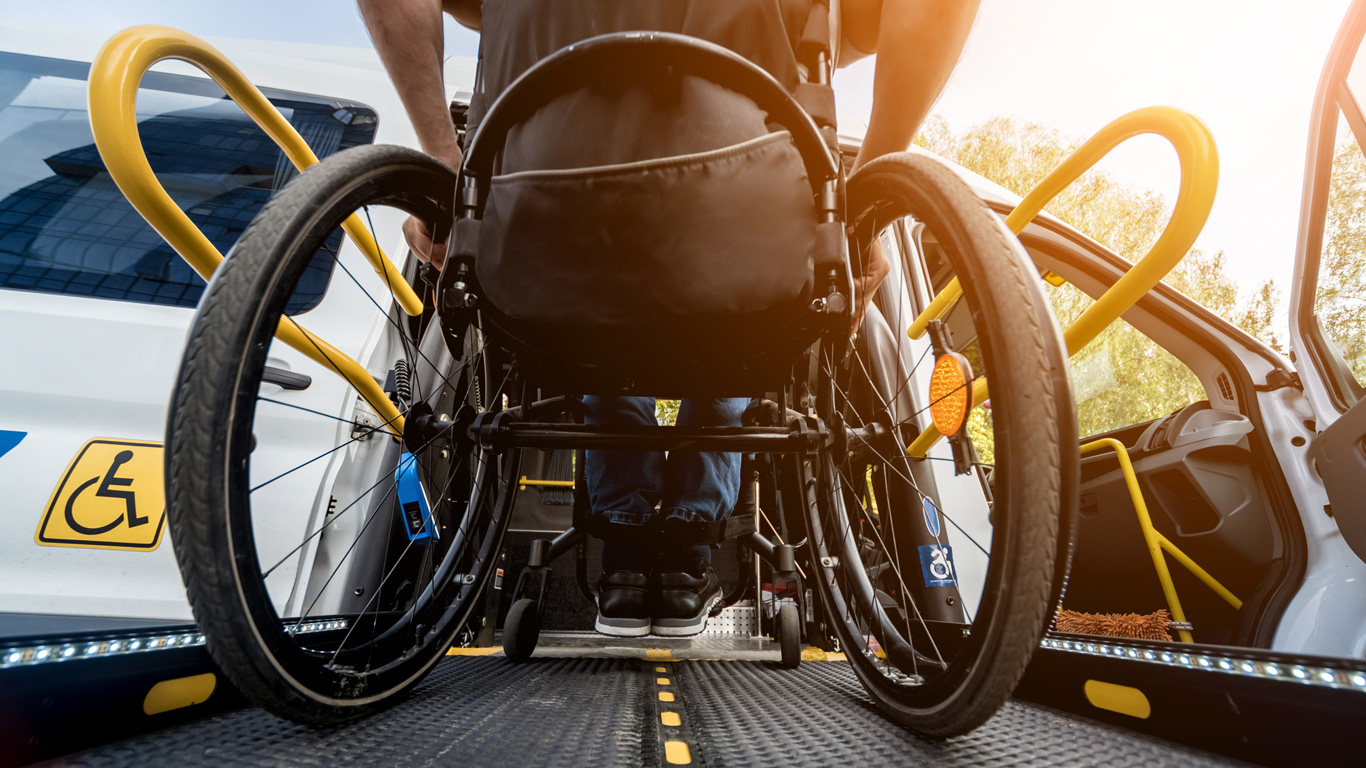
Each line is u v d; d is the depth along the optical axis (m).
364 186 0.87
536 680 1.24
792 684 1.26
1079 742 0.80
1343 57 1.96
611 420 1.59
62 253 1.66
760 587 2.45
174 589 1.38
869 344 2.18
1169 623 1.78
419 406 1.28
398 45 1.07
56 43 2.00
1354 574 1.62
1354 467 1.60
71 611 1.31
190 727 0.77
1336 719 0.63
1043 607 0.64
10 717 0.60
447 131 1.17
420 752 0.71
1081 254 2.09
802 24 0.96
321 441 1.63
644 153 0.80
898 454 1.51
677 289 0.83
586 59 0.79
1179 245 1.01
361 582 1.60
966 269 0.77
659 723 0.90
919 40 1.00
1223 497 1.93
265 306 0.71
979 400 1.12
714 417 1.62
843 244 0.92
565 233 0.82
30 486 1.38
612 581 1.74
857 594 1.19
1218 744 0.74
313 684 0.75
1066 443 0.66
